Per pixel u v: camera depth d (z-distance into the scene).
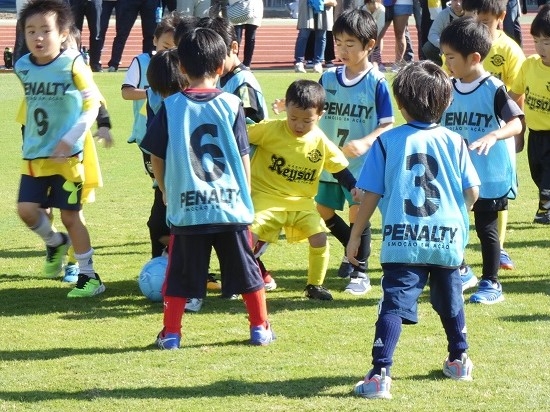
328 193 17.31
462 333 12.47
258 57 57.06
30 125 16.17
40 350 13.84
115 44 48.84
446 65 16.62
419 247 12.04
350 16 16.83
